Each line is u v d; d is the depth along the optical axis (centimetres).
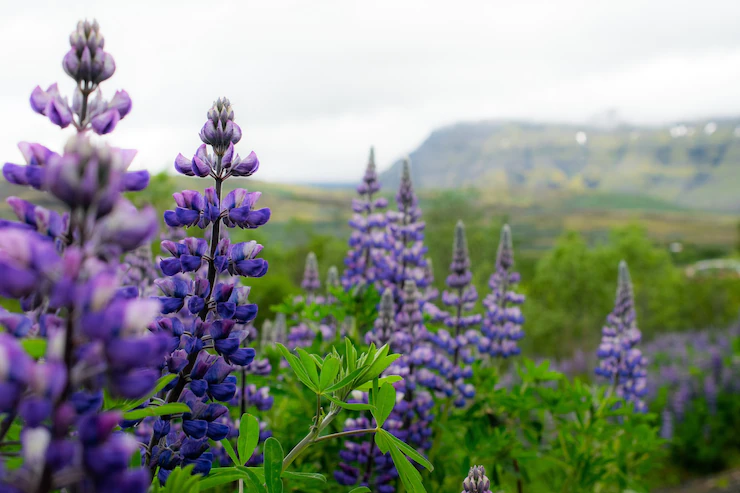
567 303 4766
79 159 134
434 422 512
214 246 269
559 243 6562
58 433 127
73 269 131
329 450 500
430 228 5062
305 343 641
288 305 647
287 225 6881
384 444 261
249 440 258
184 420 243
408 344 511
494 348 691
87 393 165
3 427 156
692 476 1531
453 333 610
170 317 252
